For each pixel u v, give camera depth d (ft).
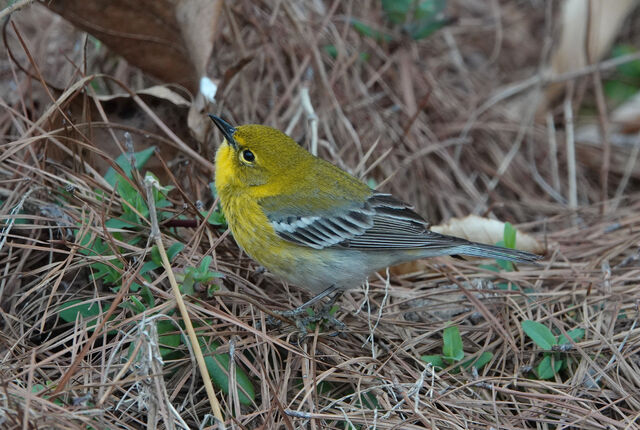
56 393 23.93
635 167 51.85
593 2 53.83
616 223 42.42
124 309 29.19
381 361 31.09
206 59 38.06
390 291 35.88
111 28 38.27
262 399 27.63
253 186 31.96
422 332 33.24
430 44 55.57
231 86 41.68
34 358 26.04
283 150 32.45
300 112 43.16
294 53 47.80
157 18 38.24
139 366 25.44
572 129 51.90
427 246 32.30
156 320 26.96
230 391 27.02
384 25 52.90
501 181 49.96
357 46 50.72
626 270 37.19
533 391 30.40
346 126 45.37
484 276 37.52
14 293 30.71
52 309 30.12
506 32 59.77
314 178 32.68
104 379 24.93
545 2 60.75
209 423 27.32
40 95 40.98
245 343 29.12
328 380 29.27
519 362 31.76
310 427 26.84
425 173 48.26
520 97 54.80
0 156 33.14
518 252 32.37
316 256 31.78
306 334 31.01
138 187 32.01
